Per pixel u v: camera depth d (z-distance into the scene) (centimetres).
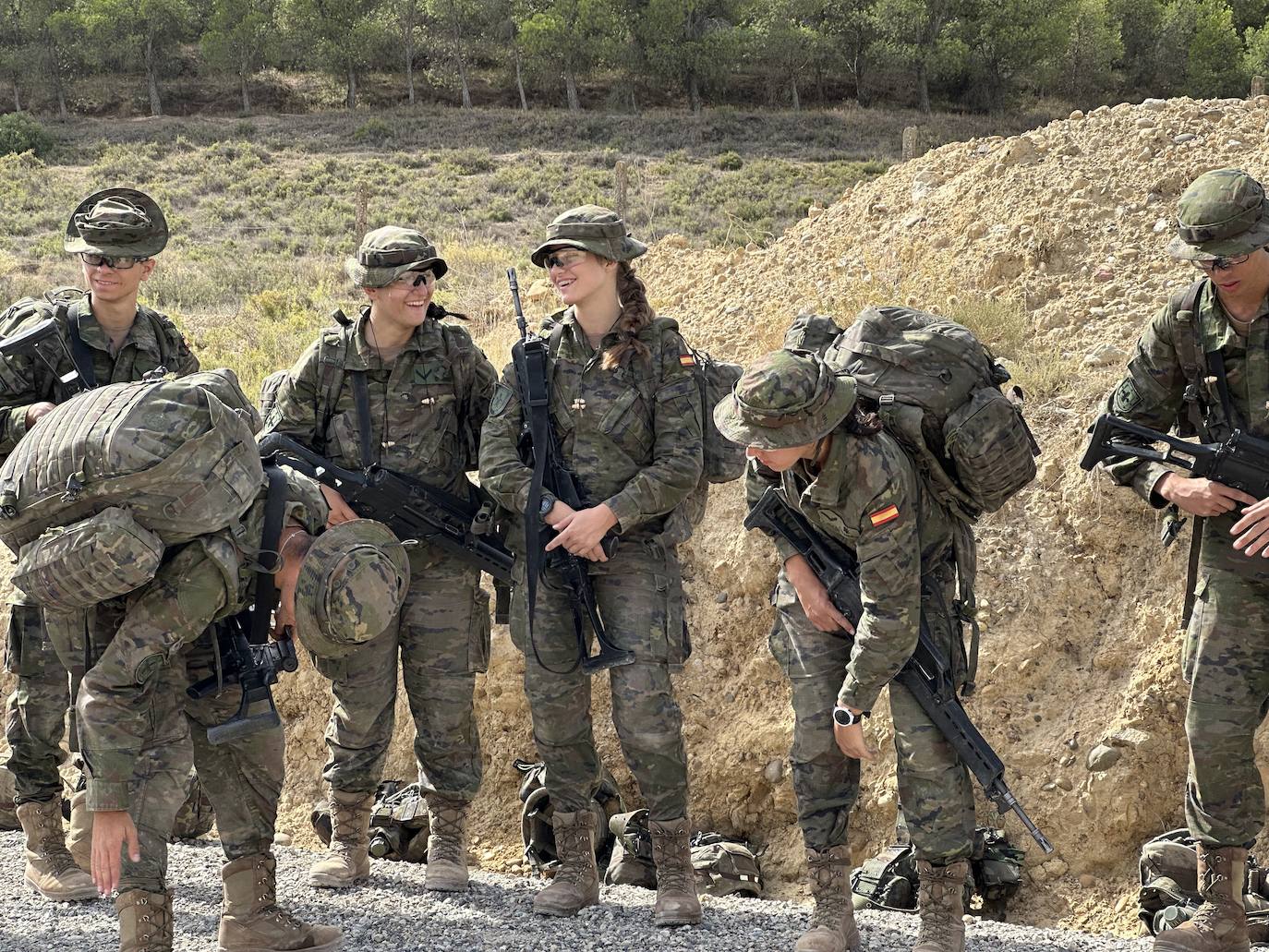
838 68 6950
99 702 319
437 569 446
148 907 342
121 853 341
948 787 361
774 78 6856
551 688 413
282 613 357
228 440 323
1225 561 366
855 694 348
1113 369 664
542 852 548
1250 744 364
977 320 734
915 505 345
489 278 1630
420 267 420
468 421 452
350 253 2827
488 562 442
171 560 321
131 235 433
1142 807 514
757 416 322
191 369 464
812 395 319
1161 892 454
